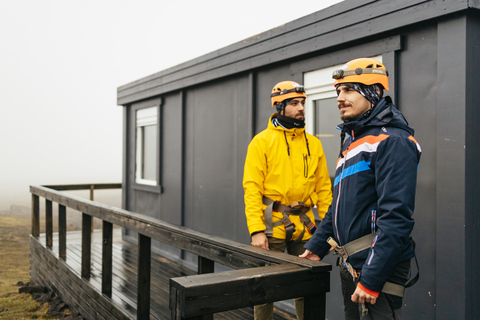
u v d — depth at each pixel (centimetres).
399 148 154
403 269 159
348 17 311
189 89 537
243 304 154
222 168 474
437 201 258
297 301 248
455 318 247
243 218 436
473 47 250
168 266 499
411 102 281
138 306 272
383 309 158
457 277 246
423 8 263
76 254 505
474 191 250
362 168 165
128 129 697
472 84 250
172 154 573
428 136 271
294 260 176
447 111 254
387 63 292
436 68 266
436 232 260
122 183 704
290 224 235
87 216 385
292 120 238
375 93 171
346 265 171
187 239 232
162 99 595
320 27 335
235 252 199
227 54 448
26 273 696
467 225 245
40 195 537
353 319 181
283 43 372
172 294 150
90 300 360
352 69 171
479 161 254
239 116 445
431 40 269
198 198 517
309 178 243
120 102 702
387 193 152
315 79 354
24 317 418
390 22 283
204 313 146
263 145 239
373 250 153
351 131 172
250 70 422
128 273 430
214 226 487
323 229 194
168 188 581
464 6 240
